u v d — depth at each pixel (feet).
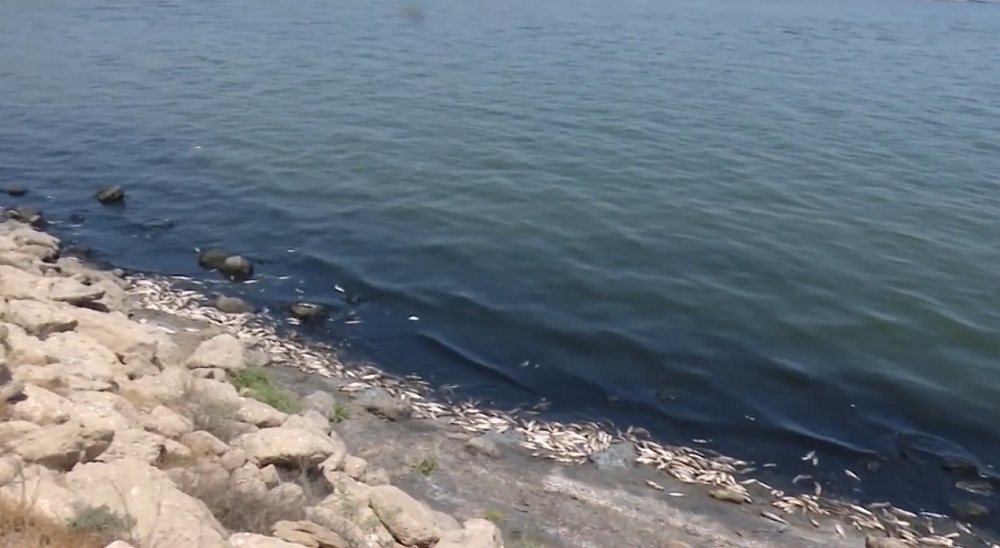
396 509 29.96
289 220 64.75
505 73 116.16
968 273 58.54
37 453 24.59
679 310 52.90
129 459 25.77
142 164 76.38
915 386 46.19
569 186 71.56
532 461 39.45
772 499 38.04
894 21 223.71
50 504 21.85
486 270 57.41
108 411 29.12
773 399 45.09
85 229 63.41
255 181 72.33
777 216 66.95
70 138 83.20
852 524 36.76
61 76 106.93
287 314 51.62
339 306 53.01
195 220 65.10
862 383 46.42
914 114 103.35
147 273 56.29
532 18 180.65
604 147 82.58
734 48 151.53
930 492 38.96
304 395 42.75
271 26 152.15
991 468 40.52
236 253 59.57
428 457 38.70
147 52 123.34
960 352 49.37
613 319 51.90
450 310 52.75
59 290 44.24
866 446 41.73
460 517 34.58
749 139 88.12
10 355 32.60
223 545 22.84
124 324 39.99
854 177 77.36
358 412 41.96
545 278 56.44
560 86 108.99
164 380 35.55
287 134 84.23
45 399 28.48
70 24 146.00
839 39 173.06
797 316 52.44
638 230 63.31
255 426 34.53
